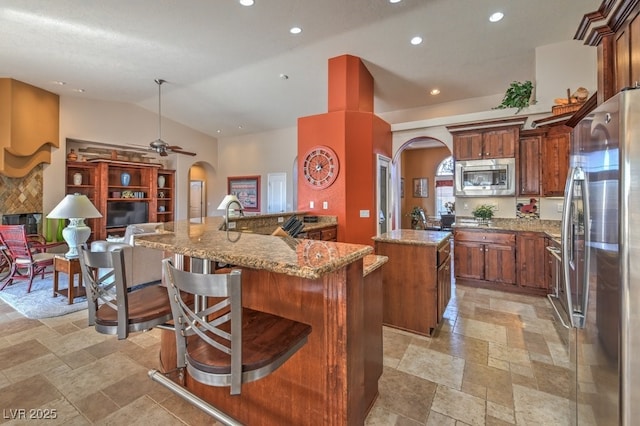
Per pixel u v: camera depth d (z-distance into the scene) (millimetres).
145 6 3230
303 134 4918
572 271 1600
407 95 5648
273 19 3541
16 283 4387
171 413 1744
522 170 4168
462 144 4492
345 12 3438
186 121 7801
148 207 7047
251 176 8477
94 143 6449
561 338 2660
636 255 1039
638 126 1032
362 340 1464
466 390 1954
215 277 995
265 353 1101
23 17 3328
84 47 4055
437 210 10227
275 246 1384
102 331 1426
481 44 4098
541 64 4125
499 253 4043
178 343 1178
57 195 5691
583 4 3301
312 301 1405
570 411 1739
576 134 1585
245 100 6398
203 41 4039
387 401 1846
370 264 1816
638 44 1566
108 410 1767
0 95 4859
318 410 1404
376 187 4781
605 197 1190
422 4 3326
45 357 2355
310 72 5117
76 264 3523
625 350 1062
